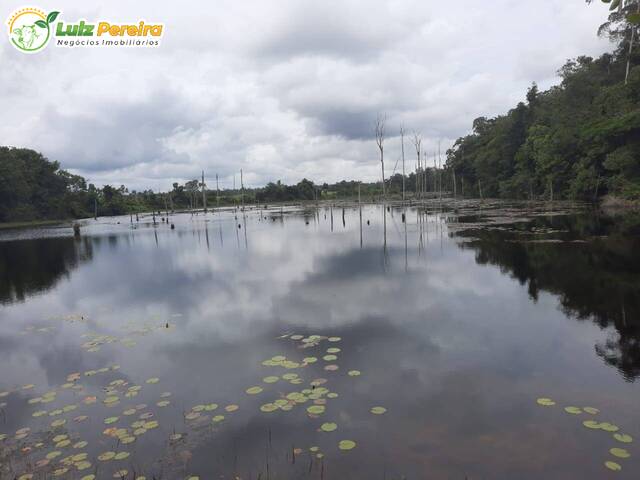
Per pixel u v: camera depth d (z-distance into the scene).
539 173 45.66
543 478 3.61
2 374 6.57
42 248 26.75
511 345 6.65
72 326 9.00
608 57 45.34
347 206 63.56
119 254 20.98
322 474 3.77
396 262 14.16
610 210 29.31
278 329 7.95
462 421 4.54
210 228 34.84
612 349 6.34
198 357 6.77
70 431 4.73
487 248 16.02
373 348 6.76
